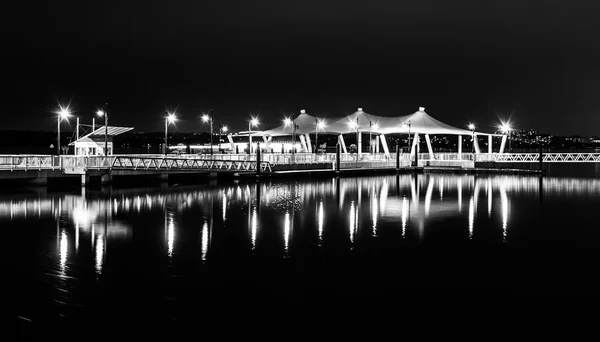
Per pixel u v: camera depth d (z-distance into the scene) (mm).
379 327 15109
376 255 23578
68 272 20078
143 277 19547
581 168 123812
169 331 14656
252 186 57094
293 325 15180
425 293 18047
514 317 15891
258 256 23125
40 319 15336
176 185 56469
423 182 67562
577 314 16141
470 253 24141
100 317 15531
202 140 142250
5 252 23328
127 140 165875
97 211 35969
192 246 25078
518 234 29094
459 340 14352
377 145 107500
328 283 19078
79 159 49594
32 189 47219
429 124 96000
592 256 23641
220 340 14148
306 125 99625
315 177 72312
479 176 80625
